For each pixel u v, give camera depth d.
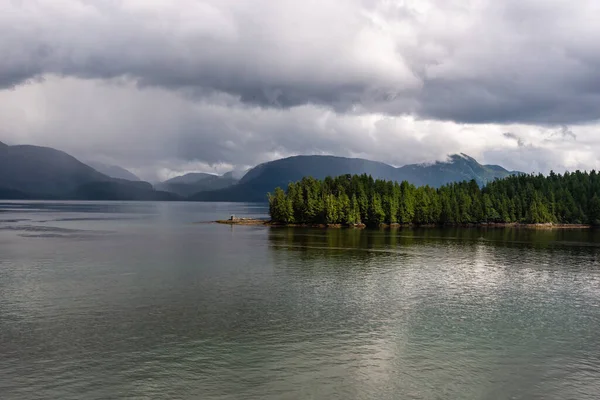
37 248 126.88
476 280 84.94
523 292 75.12
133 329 52.94
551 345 49.50
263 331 52.75
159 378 40.03
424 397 37.22
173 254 116.94
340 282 81.19
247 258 110.50
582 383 40.31
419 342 49.81
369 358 45.06
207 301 66.31
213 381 39.56
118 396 36.88
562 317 60.38
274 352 46.25
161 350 46.41
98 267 94.94
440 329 54.47
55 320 56.16
